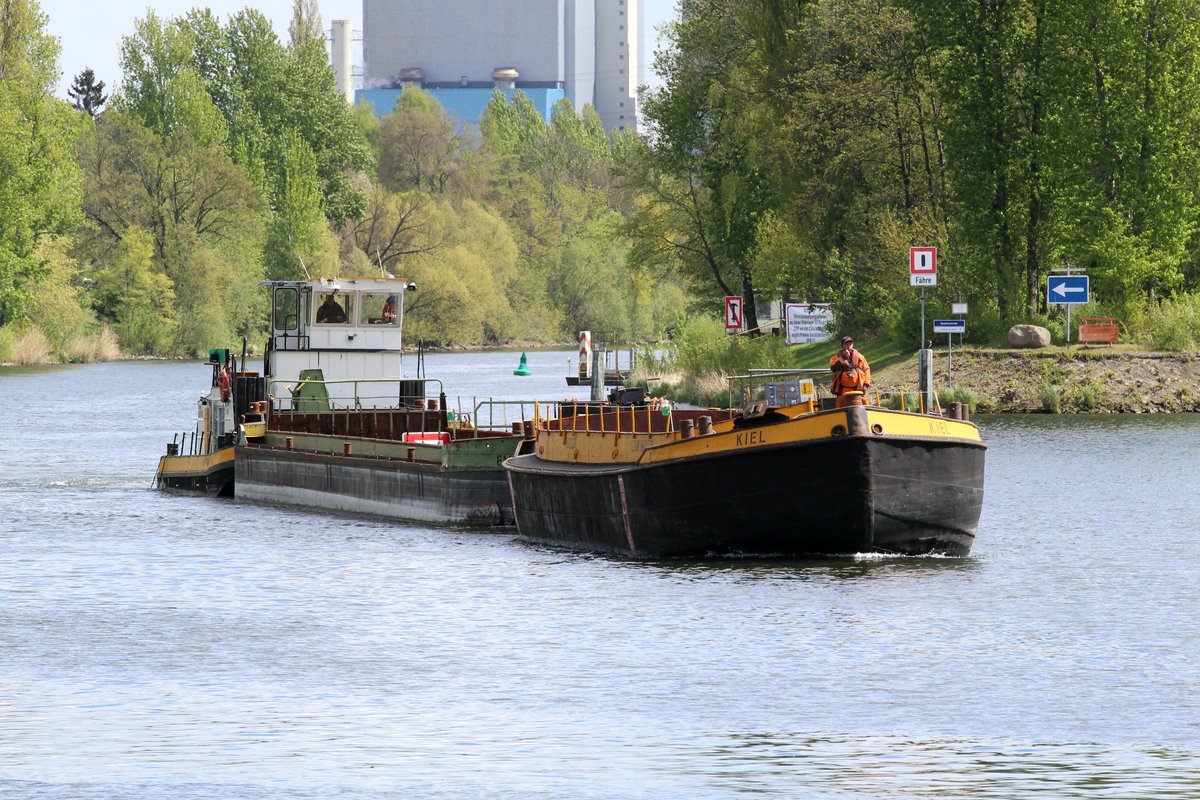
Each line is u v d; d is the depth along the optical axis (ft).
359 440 299.79
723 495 217.15
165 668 163.63
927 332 556.10
